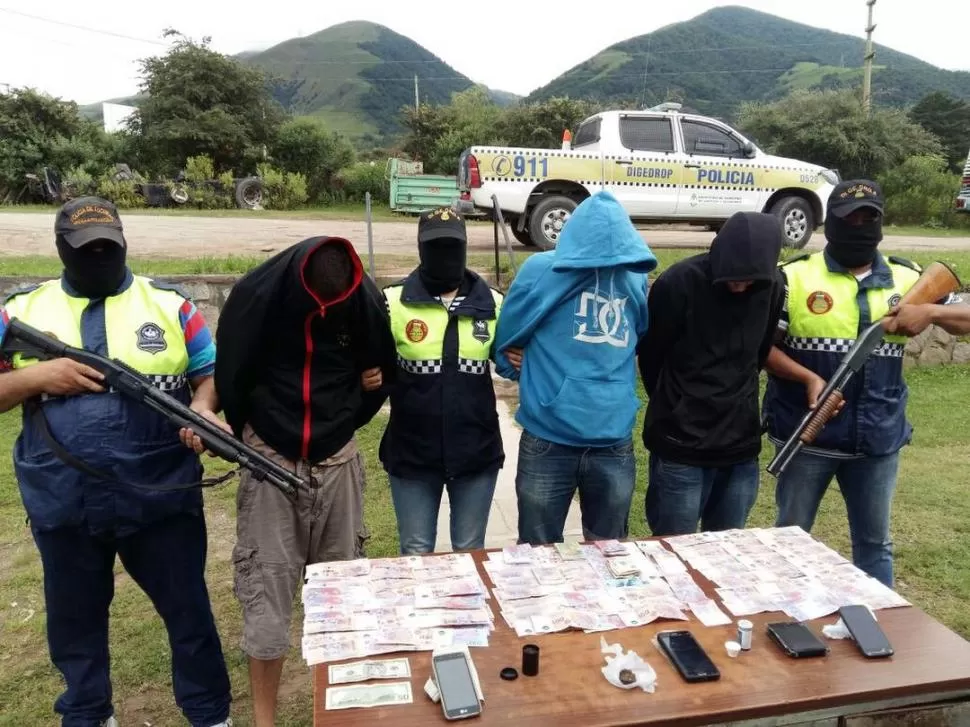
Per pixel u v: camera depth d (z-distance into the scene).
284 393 2.39
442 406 2.82
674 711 1.58
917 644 1.83
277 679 2.43
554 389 2.63
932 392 6.89
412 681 1.69
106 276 2.28
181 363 2.43
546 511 2.75
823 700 1.63
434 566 2.19
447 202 13.42
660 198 9.39
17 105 24.38
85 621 2.42
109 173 22.58
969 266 8.66
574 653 1.79
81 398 2.23
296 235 11.97
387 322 2.58
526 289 2.68
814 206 9.89
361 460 2.67
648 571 2.17
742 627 1.80
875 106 29.62
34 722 2.80
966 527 4.24
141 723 2.79
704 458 2.66
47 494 2.23
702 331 2.62
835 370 2.84
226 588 3.70
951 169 35.94
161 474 2.34
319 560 2.57
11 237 10.85
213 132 26.48
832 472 2.93
